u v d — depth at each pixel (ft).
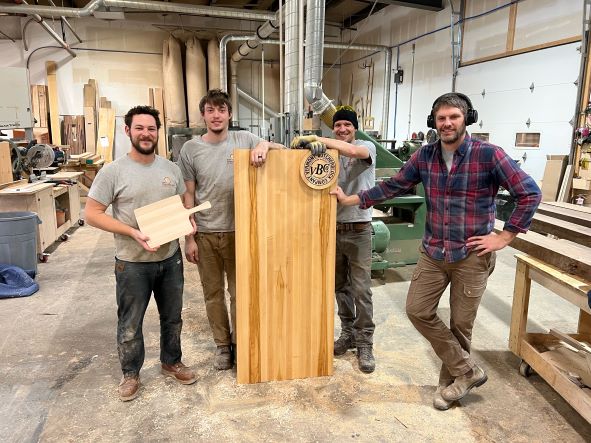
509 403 6.77
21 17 27.81
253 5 29.19
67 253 15.29
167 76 29.30
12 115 17.63
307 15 12.00
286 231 6.80
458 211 5.88
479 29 19.47
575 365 6.68
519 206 5.55
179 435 5.99
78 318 9.90
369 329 7.72
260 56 32.78
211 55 29.96
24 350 8.37
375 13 28.63
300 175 6.65
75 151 28.68
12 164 14.82
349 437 5.97
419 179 6.57
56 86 28.73
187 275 13.12
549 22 16.01
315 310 7.16
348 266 7.98
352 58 31.91
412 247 12.58
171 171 6.59
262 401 6.75
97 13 22.50
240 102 32.86
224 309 7.66
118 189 6.20
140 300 6.53
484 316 10.03
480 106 19.63
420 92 24.32
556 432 6.10
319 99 12.14
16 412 6.46
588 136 14.16
